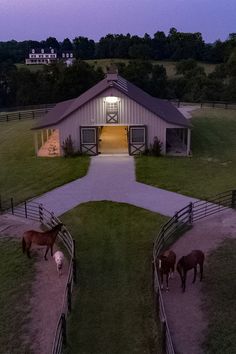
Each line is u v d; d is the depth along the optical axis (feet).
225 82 296.51
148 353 39.96
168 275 50.44
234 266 55.06
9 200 82.23
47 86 267.59
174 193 83.46
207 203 77.77
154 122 109.09
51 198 82.17
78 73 253.24
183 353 39.68
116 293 49.75
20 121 177.17
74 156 110.73
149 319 44.83
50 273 54.80
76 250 60.90
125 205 77.46
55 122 109.81
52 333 42.98
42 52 468.34
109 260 57.77
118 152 114.21
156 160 106.11
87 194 83.61
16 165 105.81
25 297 49.42
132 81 283.18
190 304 47.29
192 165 102.53
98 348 40.81
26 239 58.54
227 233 65.92
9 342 41.98
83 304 47.62
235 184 88.17
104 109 108.06
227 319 44.27
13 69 301.02
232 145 124.26
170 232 64.13
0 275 54.60
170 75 346.74
